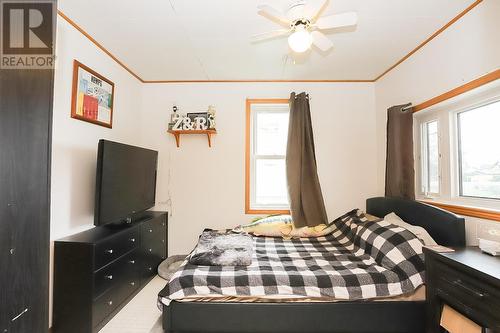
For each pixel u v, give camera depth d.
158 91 3.41
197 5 1.88
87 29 2.21
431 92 2.31
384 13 1.95
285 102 3.37
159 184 3.39
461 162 2.13
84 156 2.29
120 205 2.39
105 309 2.01
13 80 1.14
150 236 2.84
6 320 1.10
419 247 1.84
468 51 1.90
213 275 1.82
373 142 3.34
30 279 1.21
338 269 1.90
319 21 1.71
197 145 3.39
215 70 3.07
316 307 1.76
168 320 1.76
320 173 3.34
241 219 3.37
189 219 3.38
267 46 2.50
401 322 1.76
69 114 2.10
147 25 2.15
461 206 1.96
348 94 3.36
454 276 1.42
